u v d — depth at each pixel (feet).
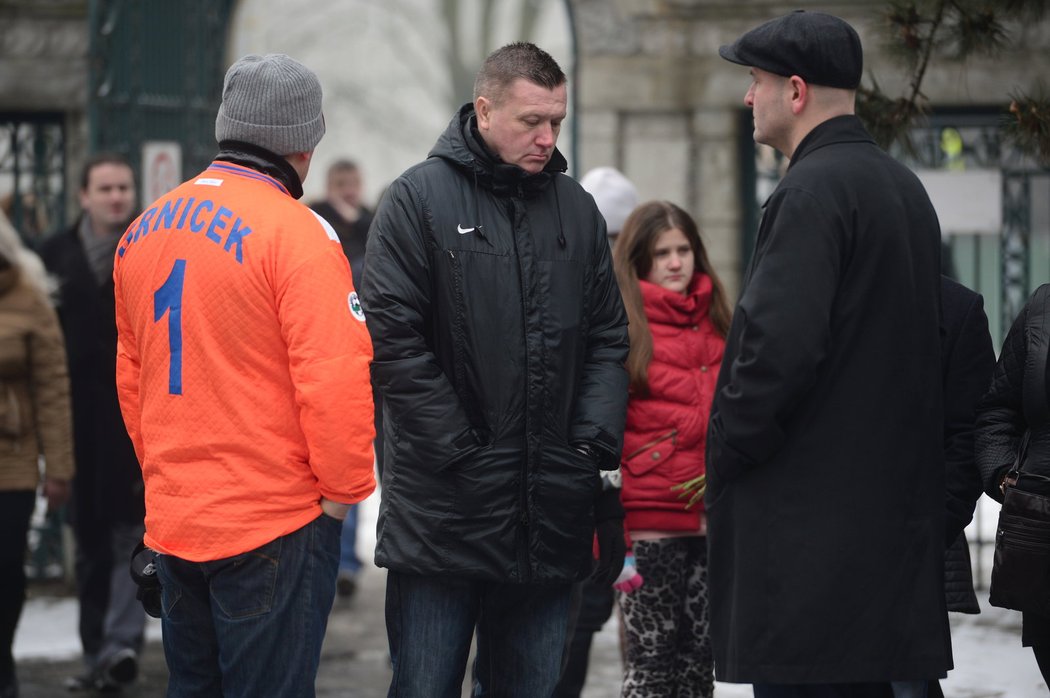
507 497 41.29
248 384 38.93
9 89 92.22
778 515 37.22
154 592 42.09
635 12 94.22
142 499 68.39
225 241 38.93
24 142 93.91
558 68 41.96
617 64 94.48
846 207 37.11
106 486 67.77
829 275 36.55
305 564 39.32
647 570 50.62
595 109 94.84
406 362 40.96
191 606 40.14
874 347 37.22
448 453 40.63
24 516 60.90
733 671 37.63
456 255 41.39
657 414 50.55
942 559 38.04
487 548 41.11
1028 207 90.68
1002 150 90.58
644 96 94.58
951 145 91.30
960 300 42.57
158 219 40.16
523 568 41.60
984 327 42.52
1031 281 91.09
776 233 36.99
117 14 84.99
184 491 39.04
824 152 38.11
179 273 39.24
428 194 41.73
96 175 69.72
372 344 40.98
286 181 40.88
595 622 55.06
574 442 42.42
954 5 58.85
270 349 38.96
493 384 41.34
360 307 39.52
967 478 41.96
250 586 38.91
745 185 94.99
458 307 41.42
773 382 36.22
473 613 42.63
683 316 51.47
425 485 41.09
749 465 37.55
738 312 37.83
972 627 75.56
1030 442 42.09
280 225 39.04
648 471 50.37
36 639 77.92
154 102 88.69
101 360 68.74
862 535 36.91
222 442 38.83
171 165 86.53
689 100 94.32
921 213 38.34
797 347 36.06
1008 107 56.70
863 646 36.83
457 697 42.93
